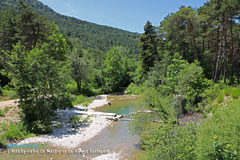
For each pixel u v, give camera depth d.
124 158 6.53
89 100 22.30
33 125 8.99
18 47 9.84
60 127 10.29
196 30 18.03
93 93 29.25
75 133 9.48
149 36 24.75
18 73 9.38
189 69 9.94
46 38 22.67
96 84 34.25
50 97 10.62
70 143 8.06
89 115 13.62
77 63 25.41
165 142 4.51
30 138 8.36
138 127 7.95
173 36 19.70
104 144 8.04
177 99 8.73
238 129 3.27
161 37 24.30
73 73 25.14
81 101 20.83
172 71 11.55
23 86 9.34
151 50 25.27
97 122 11.81
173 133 4.68
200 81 9.84
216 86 9.72
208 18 16.33
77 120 11.80
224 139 3.21
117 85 38.06
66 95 11.64
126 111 16.30
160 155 4.27
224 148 3.01
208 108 7.81
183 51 21.44
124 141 8.44
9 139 7.75
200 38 19.41
